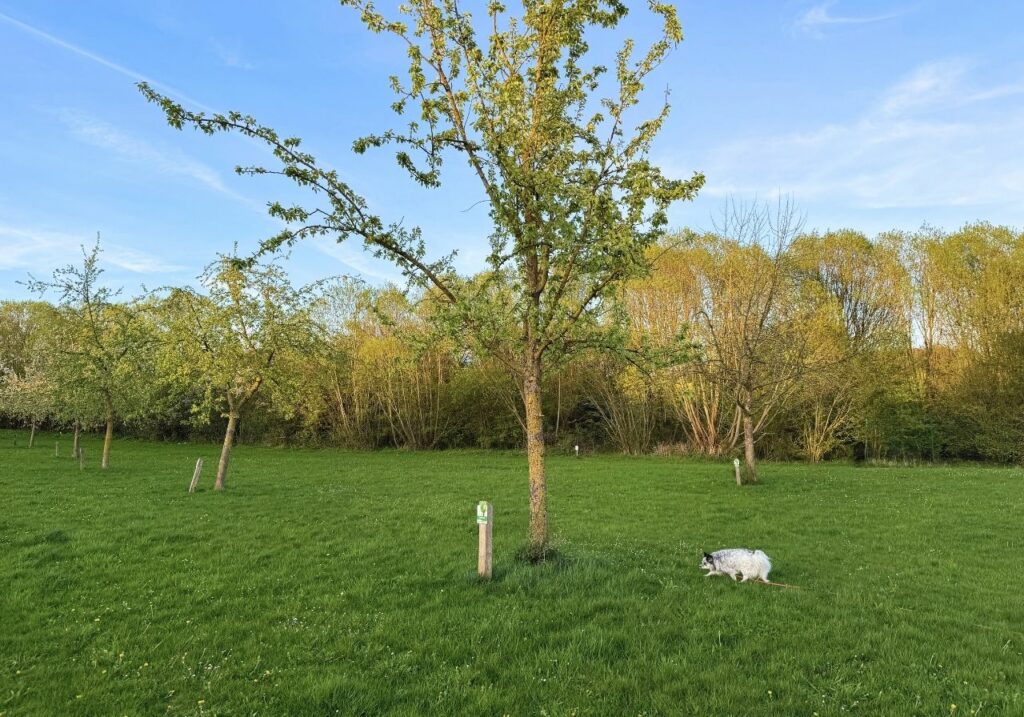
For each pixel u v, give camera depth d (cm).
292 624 773
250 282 2070
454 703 565
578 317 1051
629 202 1003
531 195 983
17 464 2845
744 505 1808
